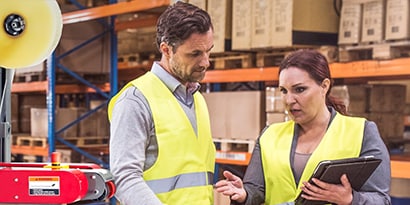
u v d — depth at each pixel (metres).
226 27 6.00
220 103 6.41
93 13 7.59
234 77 6.27
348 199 2.98
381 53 4.99
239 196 3.22
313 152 3.22
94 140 8.56
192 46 2.90
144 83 3.03
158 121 2.97
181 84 3.11
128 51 8.56
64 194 2.12
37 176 2.14
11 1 2.30
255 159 3.45
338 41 5.37
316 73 3.19
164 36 2.97
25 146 9.05
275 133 3.43
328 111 3.35
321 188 2.96
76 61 8.05
